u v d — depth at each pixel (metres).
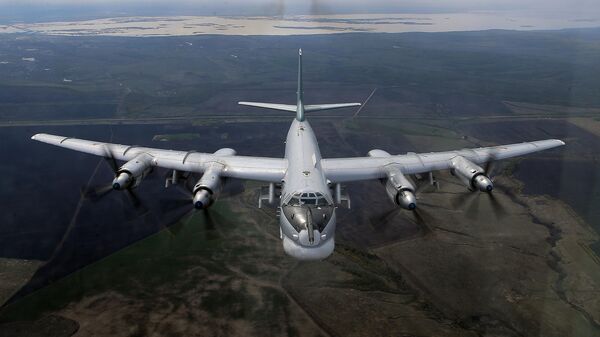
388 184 29.67
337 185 30.73
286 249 23.91
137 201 30.59
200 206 26.41
